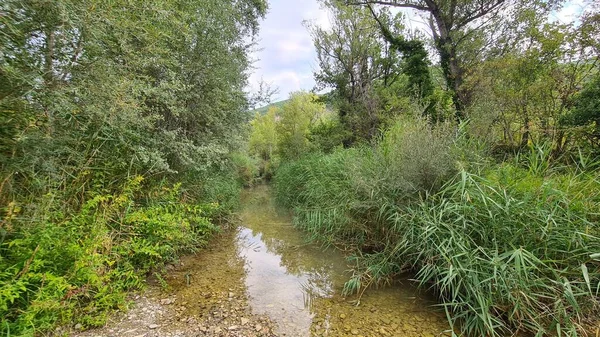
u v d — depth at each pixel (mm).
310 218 5902
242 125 7574
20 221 2221
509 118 5652
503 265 2350
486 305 2346
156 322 2516
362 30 11508
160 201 4273
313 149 12805
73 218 2691
